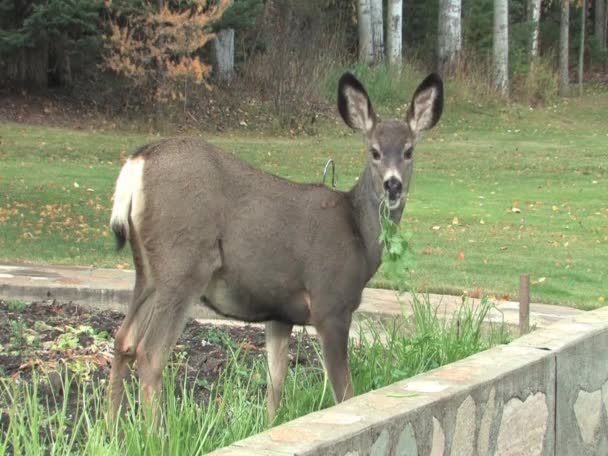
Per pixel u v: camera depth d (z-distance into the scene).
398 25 33.91
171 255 5.81
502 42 34.22
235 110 28.20
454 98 32.31
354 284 6.10
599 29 48.56
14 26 25.69
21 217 14.62
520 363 5.11
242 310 6.16
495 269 12.41
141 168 5.91
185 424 5.04
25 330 7.70
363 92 6.46
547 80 36.09
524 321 7.69
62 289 9.47
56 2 24.25
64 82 27.34
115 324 8.30
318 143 26.20
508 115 32.06
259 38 31.33
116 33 25.09
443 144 27.05
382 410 4.23
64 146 22.38
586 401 5.85
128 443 4.66
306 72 30.12
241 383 6.41
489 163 24.09
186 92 26.95
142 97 26.84
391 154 6.23
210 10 26.25
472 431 4.72
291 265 6.01
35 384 5.50
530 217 16.97
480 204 18.31
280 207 6.02
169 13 25.06
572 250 14.04
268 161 22.89
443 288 10.87
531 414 5.23
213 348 7.80
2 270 10.62
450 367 5.00
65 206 15.81
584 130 31.25
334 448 3.82
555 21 47.47
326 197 6.19
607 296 11.05
